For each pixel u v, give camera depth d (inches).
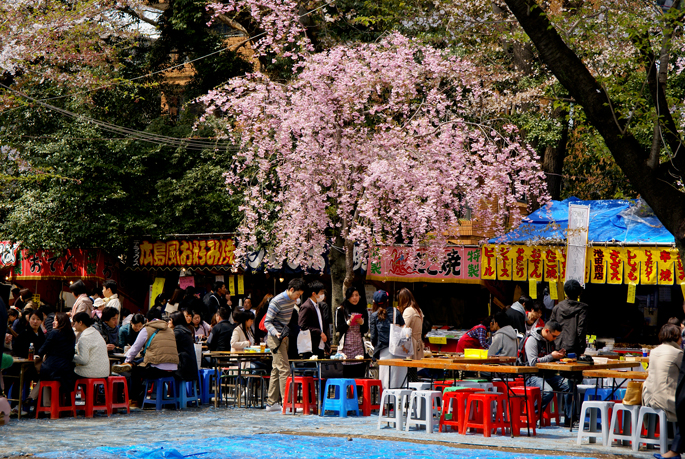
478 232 639.8
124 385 425.7
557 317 410.3
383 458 271.7
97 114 804.6
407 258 652.1
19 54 628.1
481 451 289.1
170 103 964.0
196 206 771.4
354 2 733.3
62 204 777.6
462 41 608.7
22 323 507.5
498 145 637.9
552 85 674.2
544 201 605.9
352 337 465.1
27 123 816.3
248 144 613.6
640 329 711.7
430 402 348.2
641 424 299.7
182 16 845.8
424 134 553.0
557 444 314.7
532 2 342.6
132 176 789.9
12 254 829.2
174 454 273.1
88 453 278.4
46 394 408.2
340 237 592.1
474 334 453.1
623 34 394.9
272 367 435.8
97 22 663.8
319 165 553.3
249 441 313.1
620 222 602.9
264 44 590.6
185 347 455.5
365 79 543.5
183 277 764.6
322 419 398.0
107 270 792.9
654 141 338.6
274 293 720.3
